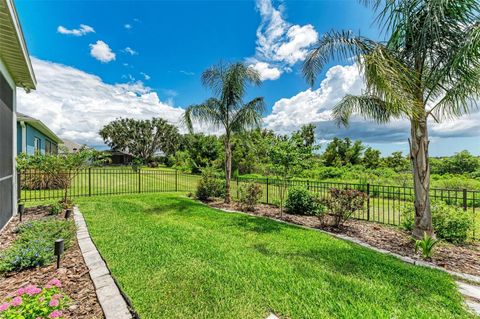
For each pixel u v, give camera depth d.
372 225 5.09
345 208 4.86
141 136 48.88
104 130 48.53
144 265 2.85
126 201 7.22
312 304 2.15
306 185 6.86
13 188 5.03
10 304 1.63
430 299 2.25
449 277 2.71
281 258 3.17
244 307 2.09
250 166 17.42
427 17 3.42
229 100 7.68
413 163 4.02
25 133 9.79
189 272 2.70
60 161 5.80
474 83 3.49
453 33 3.51
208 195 8.43
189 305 2.10
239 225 4.88
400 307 2.12
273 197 8.28
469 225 4.04
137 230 4.28
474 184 10.00
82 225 4.44
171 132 49.81
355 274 2.74
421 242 3.35
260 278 2.60
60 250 2.71
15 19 3.26
